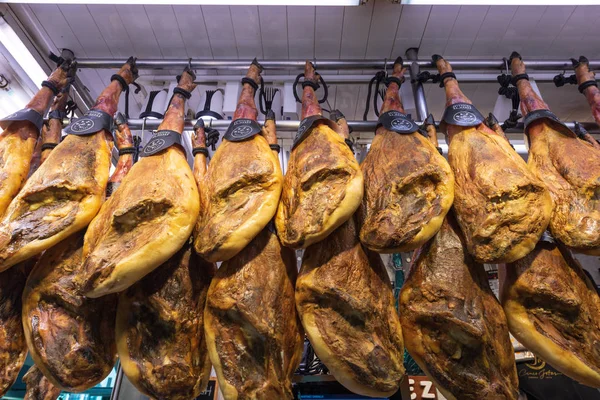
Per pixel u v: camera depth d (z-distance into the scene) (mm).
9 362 1838
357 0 2350
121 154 2326
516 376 1679
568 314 1752
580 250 1752
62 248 1886
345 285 1668
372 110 3455
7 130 2217
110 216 1743
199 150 2223
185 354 1745
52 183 1846
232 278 1723
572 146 2092
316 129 2053
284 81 3121
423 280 1760
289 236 1698
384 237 1656
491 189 1764
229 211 1780
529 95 2410
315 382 2475
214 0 2320
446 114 2207
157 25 2711
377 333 1650
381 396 1629
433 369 1685
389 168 1883
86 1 2348
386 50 2936
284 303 1749
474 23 2703
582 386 2883
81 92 2963
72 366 1730
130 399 2760
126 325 1795
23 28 2621
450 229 1871
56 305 1817
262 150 2012
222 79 3115
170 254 1677
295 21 2684
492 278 3172
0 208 1932
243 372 1646
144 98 3283
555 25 2729
